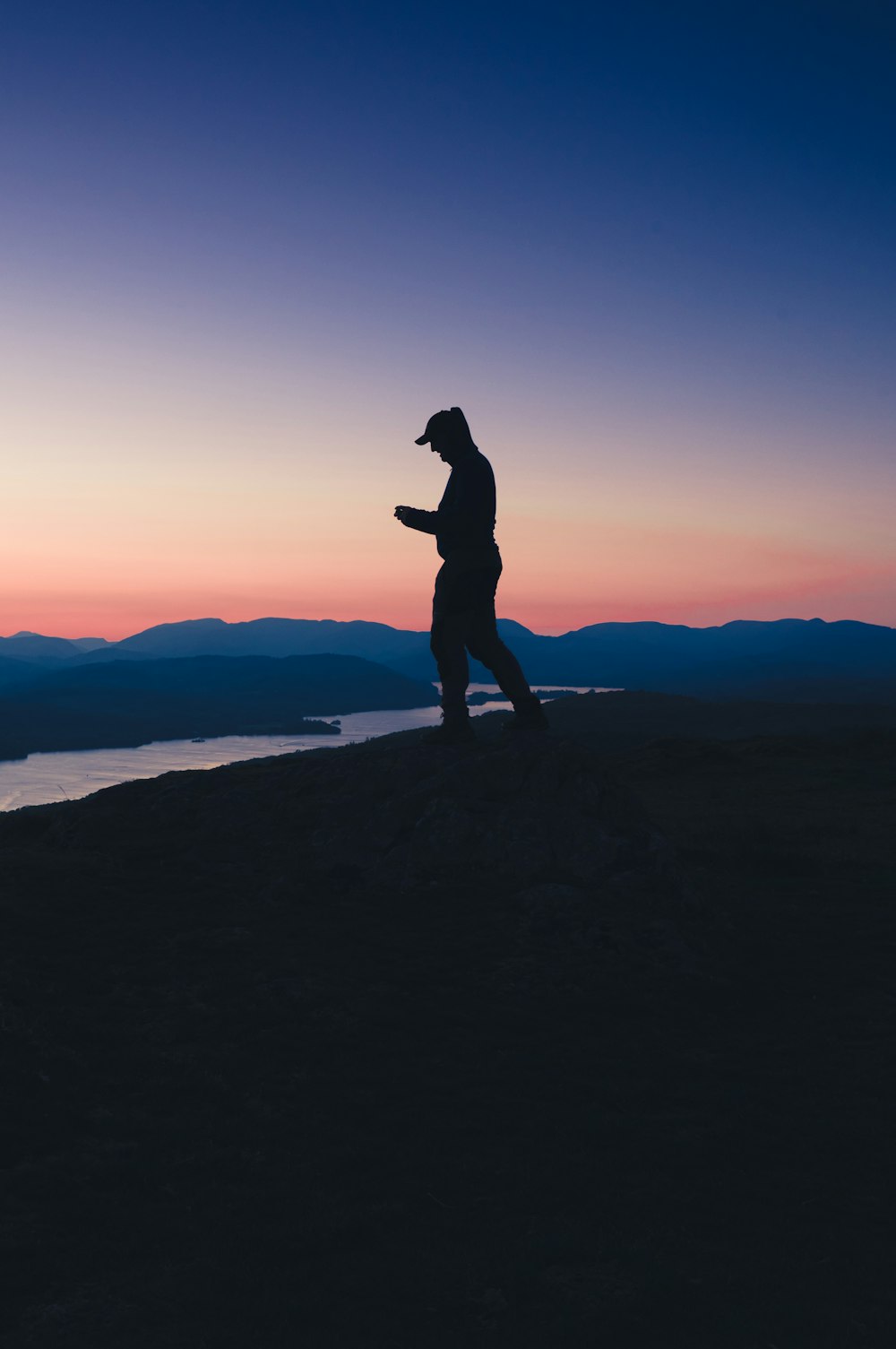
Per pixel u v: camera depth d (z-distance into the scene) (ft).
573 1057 33.78
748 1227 24.21
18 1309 19.10
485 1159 26.66
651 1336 19.47
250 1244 21.88
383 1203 24.04
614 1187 25.68
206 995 35.50
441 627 54.65
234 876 47.26
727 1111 30.81
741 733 452.35
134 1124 27.09
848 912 55.47
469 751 54.19
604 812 51.01
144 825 53.78
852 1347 19.35
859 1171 27.55
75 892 44.01
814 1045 36.60
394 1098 29.89
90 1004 33.94
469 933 42.39
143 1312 19.24
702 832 82.07
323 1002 35.50
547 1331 19.36
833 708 514.27
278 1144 26.66
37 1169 24.20
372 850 48.91
